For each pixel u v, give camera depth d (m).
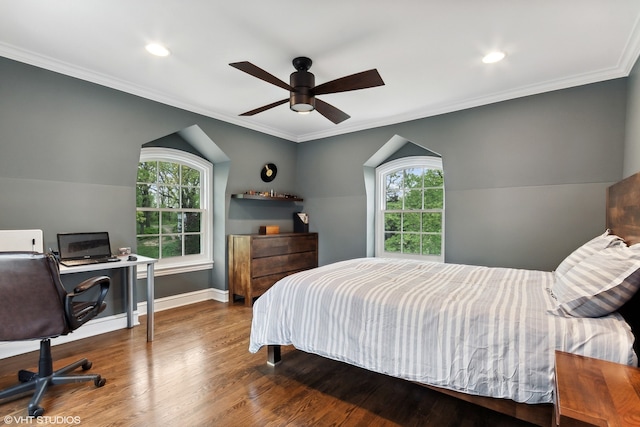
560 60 2.47
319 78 2.80
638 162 2.31
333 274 2.36
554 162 2.95
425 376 1.60
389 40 2.20
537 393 1.33
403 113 3.74
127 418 1.72
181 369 2.29
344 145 4.52
